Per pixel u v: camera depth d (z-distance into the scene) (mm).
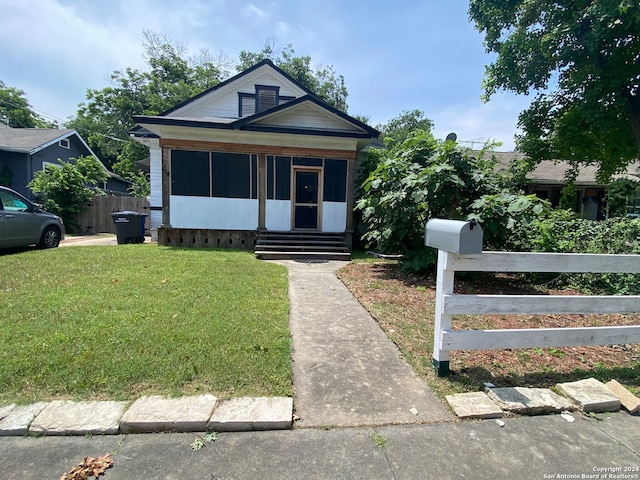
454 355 3121
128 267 6016
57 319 3449
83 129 31391
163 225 9477
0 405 2119
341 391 2480
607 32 8555
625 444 2023
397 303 4684
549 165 16891
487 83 11758
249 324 3518
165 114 12109
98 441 1908
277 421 2055
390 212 6266
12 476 1645
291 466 1768
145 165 16344
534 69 10586
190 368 2592
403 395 2459
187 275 5555
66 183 14336
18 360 2584
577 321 4184
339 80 32906
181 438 1959
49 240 8266
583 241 6141
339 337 3471
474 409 2281
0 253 7457
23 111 31812
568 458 1893
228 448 1890
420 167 6156
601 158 12070
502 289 5648
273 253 8273
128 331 3191
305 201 10594
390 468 1771
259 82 12562
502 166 14844
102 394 2262
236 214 9844
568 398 2465
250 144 9672
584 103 10055
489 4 10992
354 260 8484
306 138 9773
